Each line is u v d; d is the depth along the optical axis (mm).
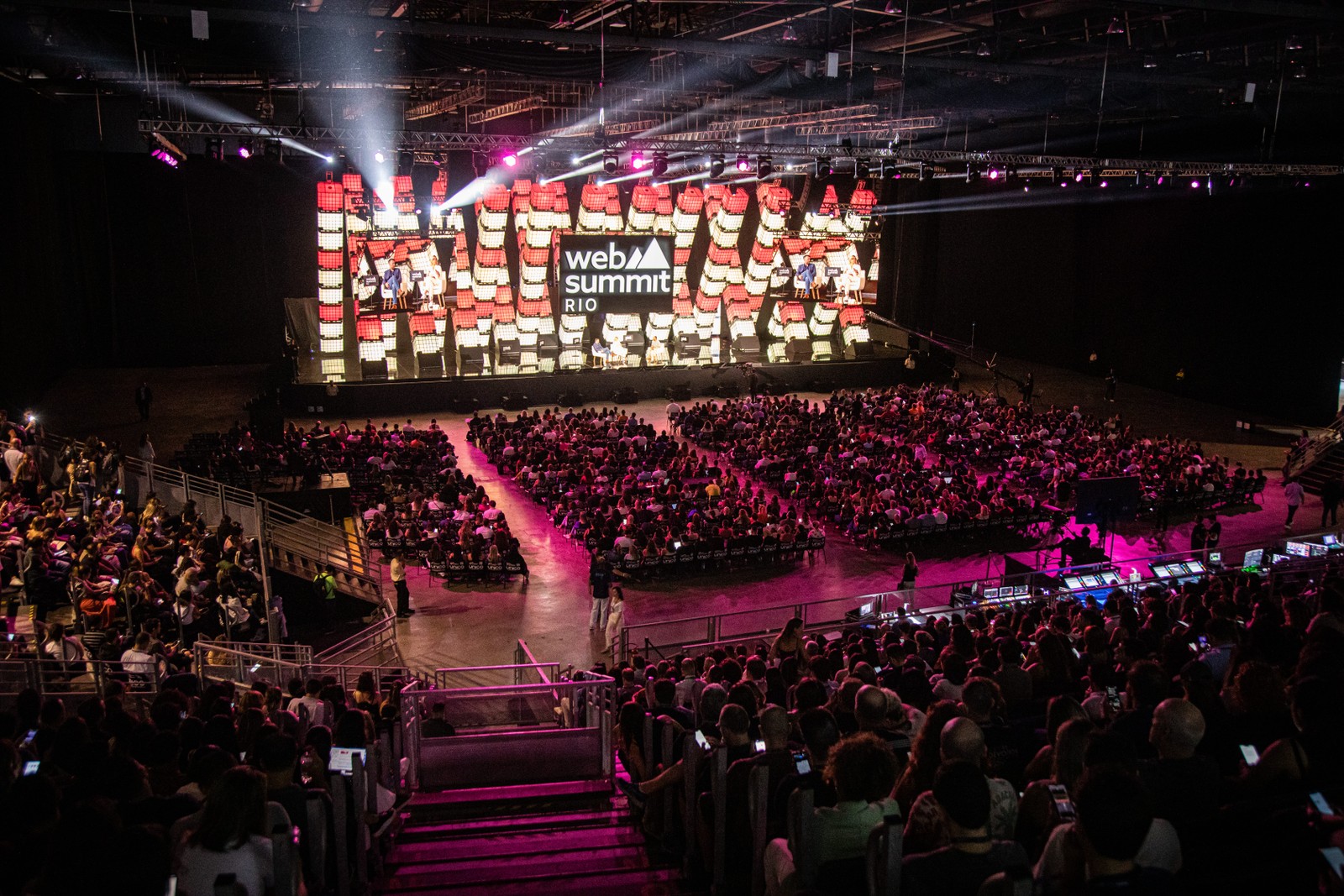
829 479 29422
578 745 10406
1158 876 3529
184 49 23484
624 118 37188
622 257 44469
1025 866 3742
